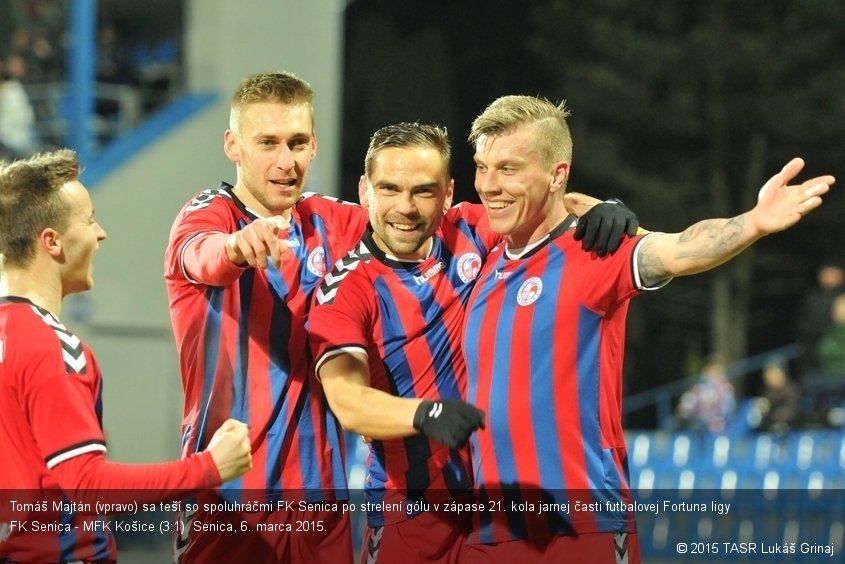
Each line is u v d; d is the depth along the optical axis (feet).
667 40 258.16
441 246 48.24
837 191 256.32
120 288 140.67
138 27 186.70
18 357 38.04
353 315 46.03
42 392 37.88
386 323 47.01
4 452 38.40
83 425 37.93
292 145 47.39
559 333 43.34
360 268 47.14
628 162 265.34
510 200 43.65
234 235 40.27
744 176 264.72
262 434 47.65
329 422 48.62
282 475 47.78
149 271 143.33
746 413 139.64
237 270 41.47
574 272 43.39
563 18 260.62
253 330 47.55
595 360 43.42
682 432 134.92
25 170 39.91
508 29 272.10
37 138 148.87
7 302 39.11
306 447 47.96
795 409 124.57
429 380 47.44
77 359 38.70
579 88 262.88
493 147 43.65
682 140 266.77
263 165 47.16
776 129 256.73
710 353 259.80
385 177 45.85
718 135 260.62
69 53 153.89
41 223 39.60
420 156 45.80
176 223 47.44
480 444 44.86
